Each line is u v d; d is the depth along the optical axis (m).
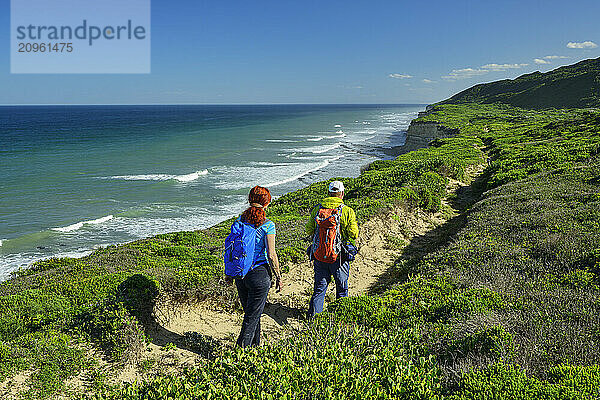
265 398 3.75
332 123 153.25
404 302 6.83
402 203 15.62
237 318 7.37
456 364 4.48
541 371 4.15
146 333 6.50
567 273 7.26
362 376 4.16
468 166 28.41
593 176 15.77
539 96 123.38
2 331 6.26
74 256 21.02
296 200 24.67
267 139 87.94
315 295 7.20
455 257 8.93
